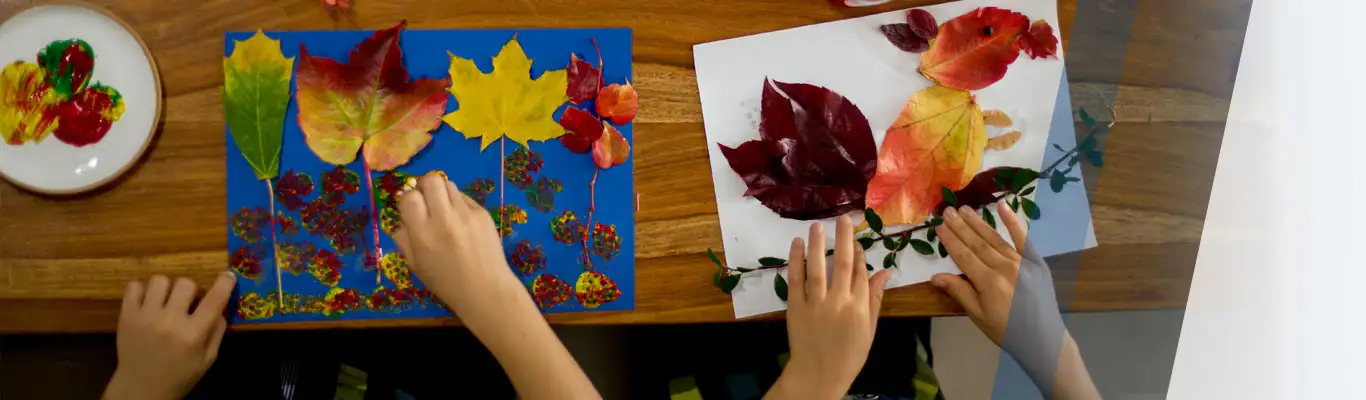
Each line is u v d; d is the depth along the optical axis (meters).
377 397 0.75
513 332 0.57
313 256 0.60
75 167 0.58
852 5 0.60
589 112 0.60
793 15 0.60
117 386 0.60
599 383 0.85
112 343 0.69
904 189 0.62
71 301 0.60
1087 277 0.61
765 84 0.60
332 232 0.60
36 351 0.67
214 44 0.58
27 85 0.58
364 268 0.60
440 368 0.79
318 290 0.60
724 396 0.77
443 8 0.59
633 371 0.85
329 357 0.76
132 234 0.59
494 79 0.59
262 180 0.59
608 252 0.61
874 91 0.61
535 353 0.57
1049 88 0.62
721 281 0.61
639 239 0.61
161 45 0.58
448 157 0.60
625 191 0.60
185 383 0.60
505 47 0.59
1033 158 0.62
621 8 0.59
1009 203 0.62
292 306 0.60
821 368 0.59
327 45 0.58
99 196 0.59
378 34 0.58
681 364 0.81
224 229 0.60
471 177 0.60
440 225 0.57
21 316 0.60
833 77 0.61
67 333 0.63
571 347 0.84
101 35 0.58
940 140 0.61
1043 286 0.62
